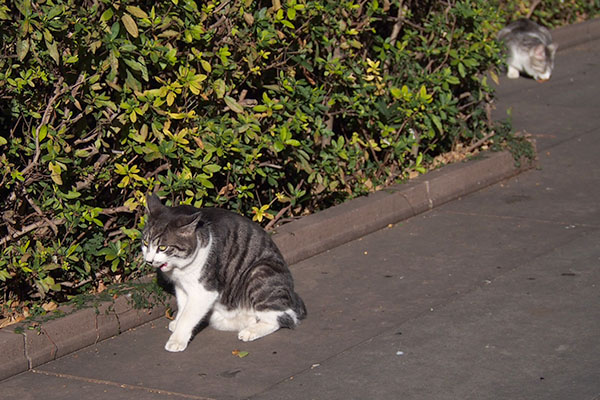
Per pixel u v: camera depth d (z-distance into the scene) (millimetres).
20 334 6801
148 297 7605
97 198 8219
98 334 7254
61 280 7770
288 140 8594
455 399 6184
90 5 7668
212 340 7266
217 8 8430
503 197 10586
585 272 8328
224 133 8227
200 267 7000
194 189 8312
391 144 10102
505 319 7426
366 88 9766
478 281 8234
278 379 6570
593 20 20234
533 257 8750
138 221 8242
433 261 8766
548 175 11305
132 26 7523
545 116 14008
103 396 6387
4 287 7434
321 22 9375
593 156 11953
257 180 9320
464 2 10664
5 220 7410
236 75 8680
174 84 7840
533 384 6348
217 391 6414
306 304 7891
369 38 10320
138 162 8281
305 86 9656
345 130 10461
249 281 7336
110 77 7594
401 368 6668
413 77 10500
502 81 16594
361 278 8422
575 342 6965
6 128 8070
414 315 7582
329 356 6910
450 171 10609
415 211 10062
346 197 9945
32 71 7203
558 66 17672
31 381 6641
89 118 8047
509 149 11383
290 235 8789
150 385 6527
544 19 19469
